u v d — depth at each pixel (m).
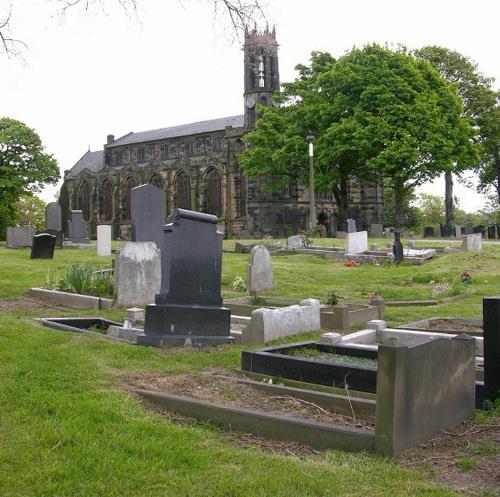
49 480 5.41
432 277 22.81
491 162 73.00
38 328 12.12
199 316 11.37
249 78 77.06
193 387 8.37
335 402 7.66
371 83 51.38
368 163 49.50
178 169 84.56
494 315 7.75
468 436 6.68
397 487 5.36
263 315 11.70
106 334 12.77
